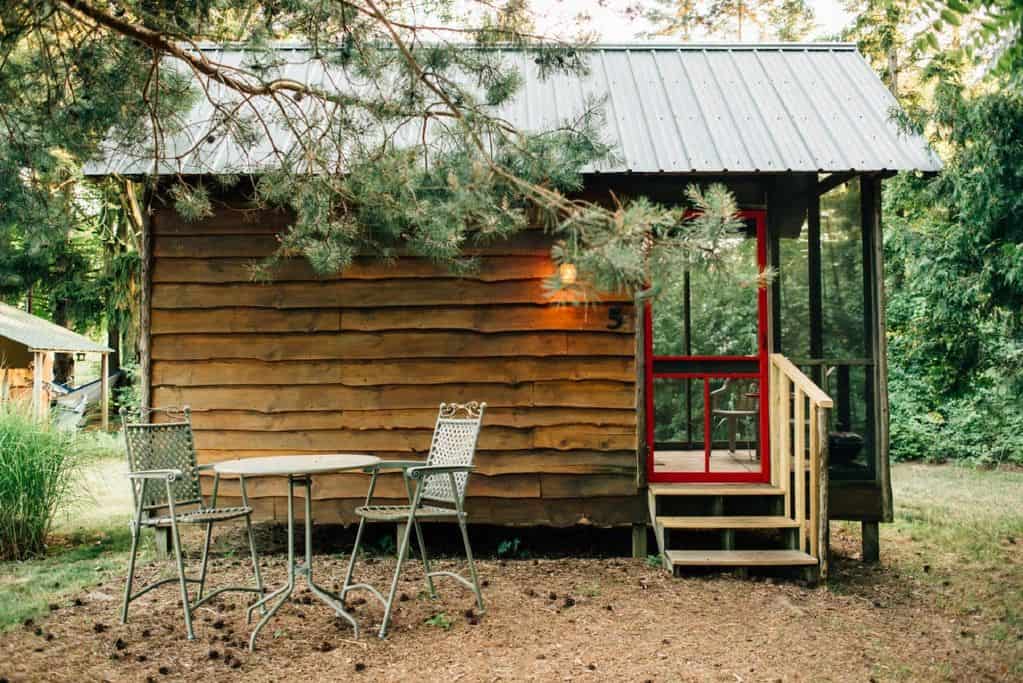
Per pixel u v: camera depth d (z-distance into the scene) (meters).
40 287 21.88
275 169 5.53
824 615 5.71
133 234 17.28
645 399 7.43
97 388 23.42
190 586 6.36
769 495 7.06
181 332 7.52
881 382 7.31
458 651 4.87
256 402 7.48
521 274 7.43
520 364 7.43
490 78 4.84
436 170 4.67
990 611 5.98
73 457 8.24
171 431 5.76
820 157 7.12
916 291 9.38
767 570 6.75
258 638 5.09
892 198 10.09
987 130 7.19
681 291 7.62
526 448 7.39
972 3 4.14
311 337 7.50
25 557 7.53
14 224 6.49
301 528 8.16
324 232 5.31
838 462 7.38
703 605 5.84
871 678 4.60
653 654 4.85
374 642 5.03
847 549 8.00
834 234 7.52
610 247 3.45
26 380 20.33
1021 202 7.36
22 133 5.93
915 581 6.77
